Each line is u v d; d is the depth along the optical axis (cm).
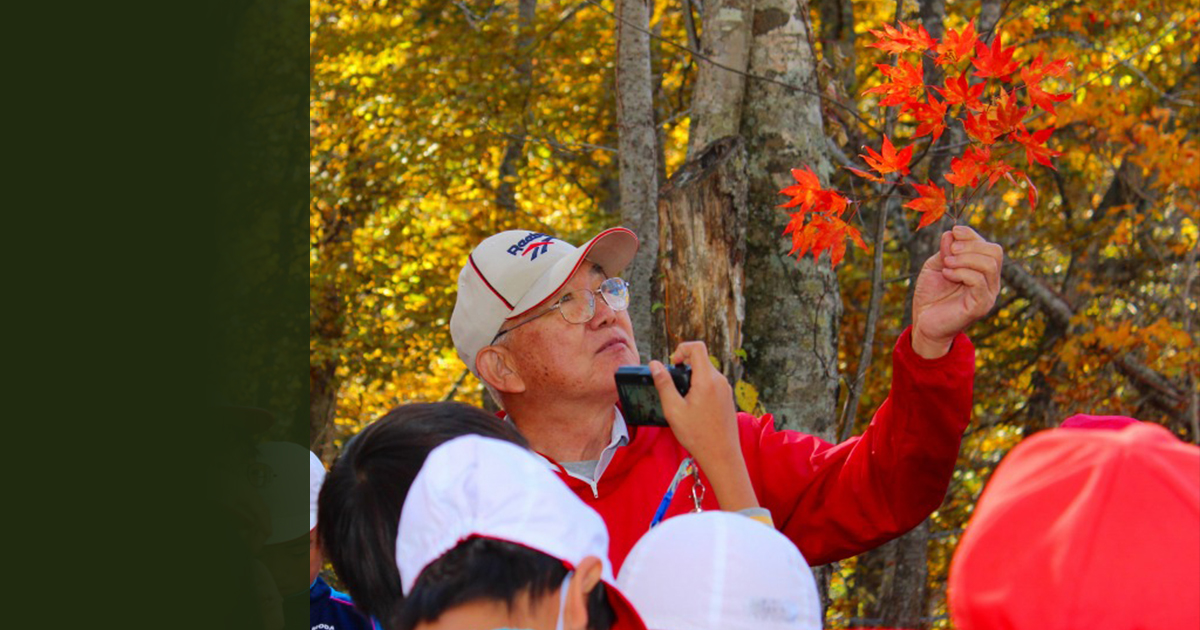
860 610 991
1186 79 1079
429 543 139
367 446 168
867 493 228
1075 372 988
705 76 503
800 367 480
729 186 444
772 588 140
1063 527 107
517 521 137
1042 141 328
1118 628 102
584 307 237
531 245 242
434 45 1248
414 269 1330
